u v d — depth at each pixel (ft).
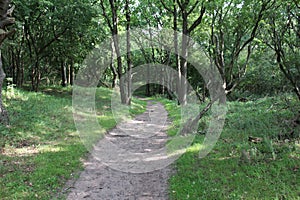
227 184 13.64
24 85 60.80
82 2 42.83
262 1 23.68
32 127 24.04
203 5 26.91
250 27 27.32
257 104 36.32
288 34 27.94
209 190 13.04
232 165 16.06
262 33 28.78
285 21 26.27
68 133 24.30
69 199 12.70
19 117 25.88
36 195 12.53
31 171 15.29
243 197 12.10
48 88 57.67
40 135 22.85
